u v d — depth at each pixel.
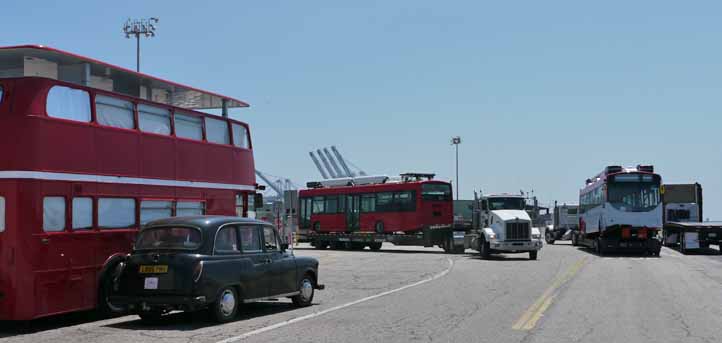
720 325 12.51
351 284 21.00
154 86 17.53
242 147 18.64
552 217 60.06
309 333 11.51
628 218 37.09
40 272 12.14
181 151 15.89
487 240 33.97
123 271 12.50
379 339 10.95
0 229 12.02
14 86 12.33
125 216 14.10
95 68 15.05
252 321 12.95
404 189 42.44
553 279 22.33
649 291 18.47
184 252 12.30
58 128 12.62
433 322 12.80
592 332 11.68
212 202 17.02
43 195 12.25
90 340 11.02
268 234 14.34
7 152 12.10
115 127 13.95
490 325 12.44
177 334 11.45
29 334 11.87
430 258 35.31
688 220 49.88
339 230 47.09
